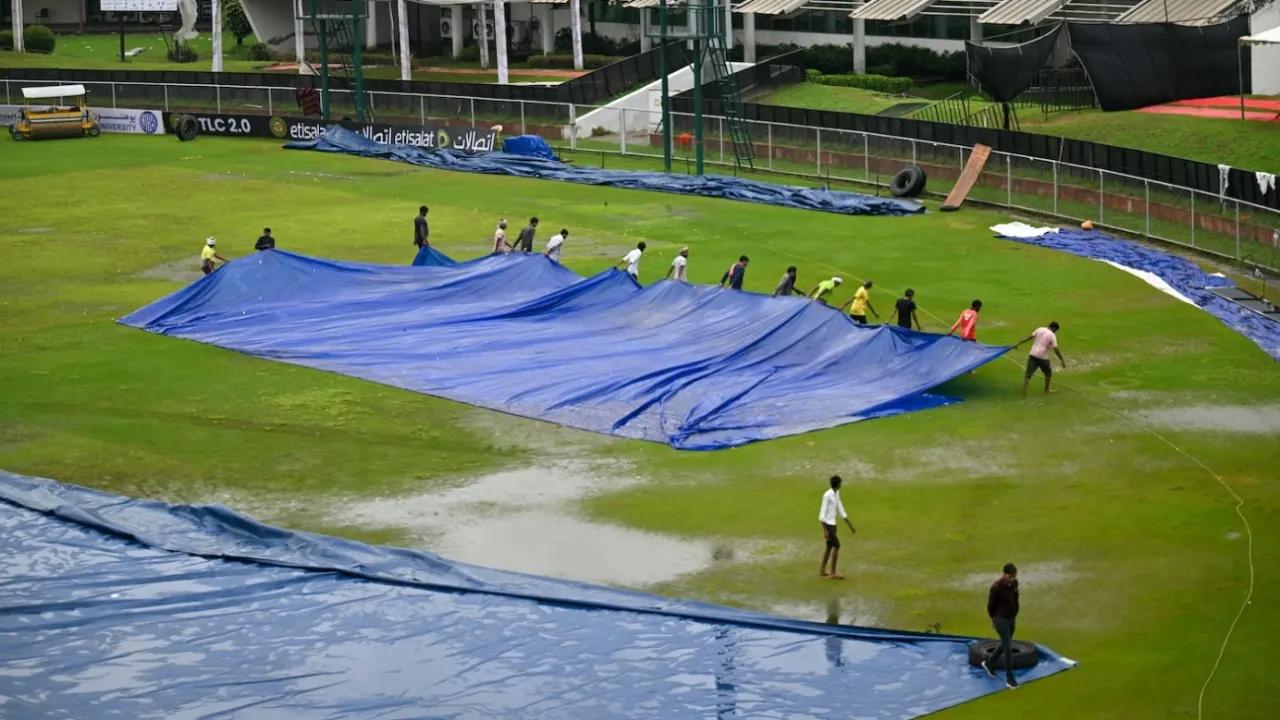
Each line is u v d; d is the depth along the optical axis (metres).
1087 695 22.27
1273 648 23.70
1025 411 35.84
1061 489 30.84
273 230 56.97
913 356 37.66
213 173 69.44
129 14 134.75
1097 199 57.19
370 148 74.56
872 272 49.69
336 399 37.09
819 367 38.12
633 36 102.75
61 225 57.97
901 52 90.44
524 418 35.66
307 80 86.94
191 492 31.22
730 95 75.69
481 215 59.78
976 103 80.38
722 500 30.56
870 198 61.00
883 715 21.84
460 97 80.88
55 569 27.25
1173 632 24.33
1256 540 28.03
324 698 22.75
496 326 42.56
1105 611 25.17
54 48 117.19
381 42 111.94
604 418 35.47
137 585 26.59
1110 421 35.06
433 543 28.59
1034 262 51.00
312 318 43.59
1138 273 49.03
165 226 57.81
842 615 25.27
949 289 47.38
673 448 33.62
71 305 46.09
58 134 79.56
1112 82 72.12
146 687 23.12
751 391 36.84
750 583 26.59
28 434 34.53
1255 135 64.88
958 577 26.67
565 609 25.39
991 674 22.89
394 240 55.19
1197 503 29.95
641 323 42.22
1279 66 74.00
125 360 40.31
